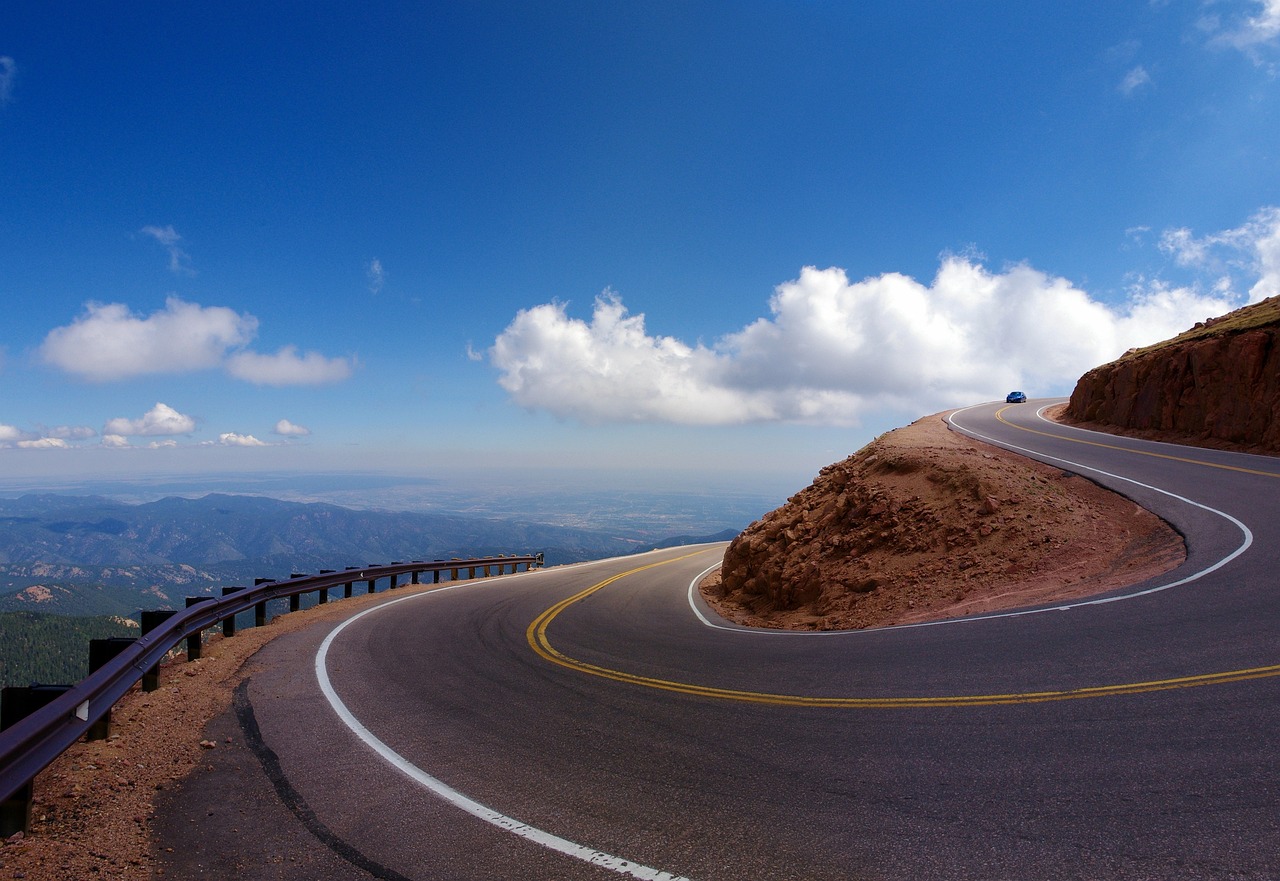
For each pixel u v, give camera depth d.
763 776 4.87
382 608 14.07
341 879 3.64
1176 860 3.44
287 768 5.25
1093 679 6.47
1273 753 4.62
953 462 16.78
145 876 3.67
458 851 3.91
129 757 5.38
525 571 28.48
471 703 7.04
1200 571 10.37
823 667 8.03
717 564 30.52
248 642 10.17
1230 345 24.95
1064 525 13.80
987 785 4.45
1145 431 28.41
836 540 16.16
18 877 3.58
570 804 4.53
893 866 3.56
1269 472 18.28
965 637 8.70
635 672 8.44
